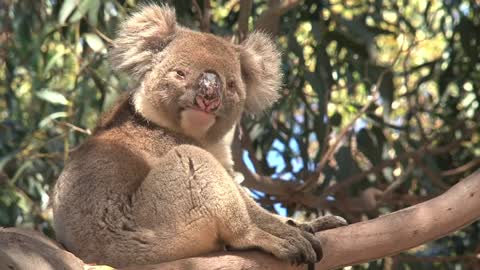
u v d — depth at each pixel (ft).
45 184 39.52
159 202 22.35
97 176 23.03
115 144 24.11
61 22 36.09
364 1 42.65
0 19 41.86
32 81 40.50
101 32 37.86
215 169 22.18
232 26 40.93
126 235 22.35
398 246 23.12
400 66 49.57
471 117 42.73
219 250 22.50
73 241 22.63
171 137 25.12
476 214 23.36
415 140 41.42
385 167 40.32
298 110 43.78
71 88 41.60
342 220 24.08
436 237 23.36
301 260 21.86
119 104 25.89
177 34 26.35
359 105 41.34
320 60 38.52
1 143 39.29
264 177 38.40
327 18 43.14
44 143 37.86
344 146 39.14
